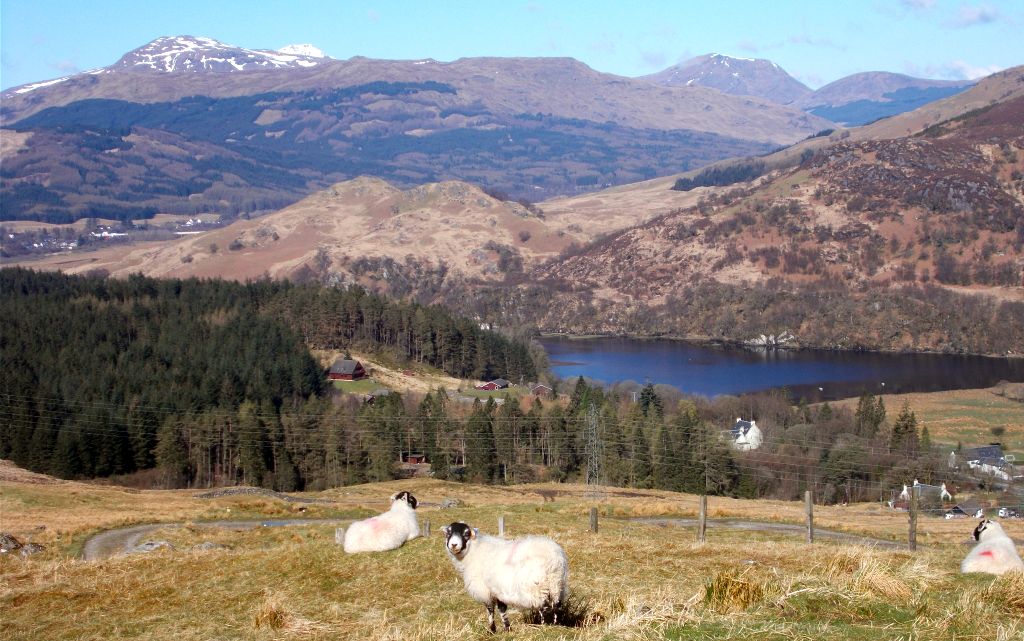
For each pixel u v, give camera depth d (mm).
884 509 78875
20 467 109125
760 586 14508
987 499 86625
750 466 104000
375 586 20547
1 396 118188
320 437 112375
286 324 173500
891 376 196750
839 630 12031
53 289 180375
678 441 102312
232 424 113500
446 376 184875
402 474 111562
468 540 14414
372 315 192125
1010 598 13680
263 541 38906
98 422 114312
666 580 19094
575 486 93125
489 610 14328
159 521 55906
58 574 26109
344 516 62062
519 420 112188
